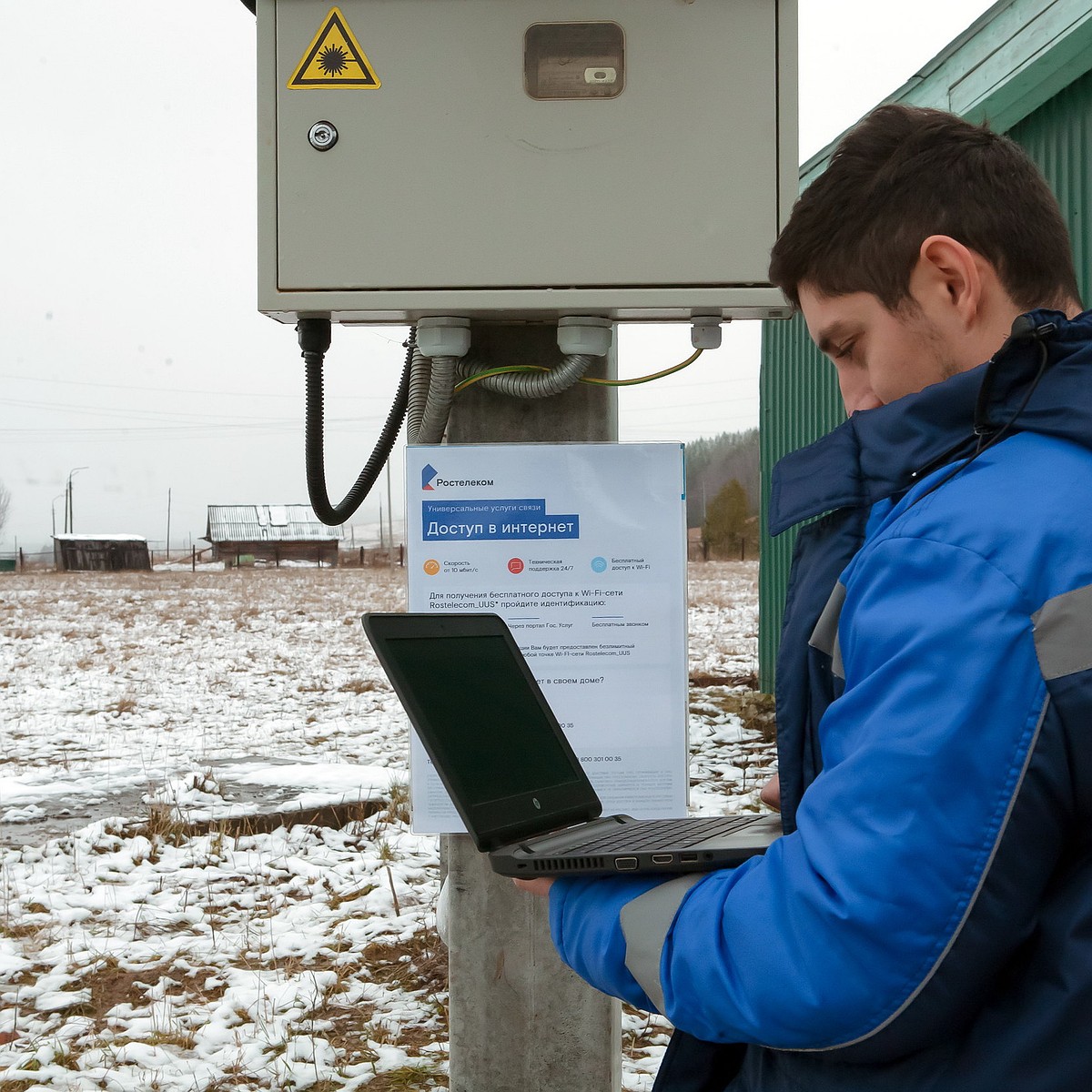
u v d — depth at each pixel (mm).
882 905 776
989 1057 819
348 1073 3348
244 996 3900
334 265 1903
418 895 4984
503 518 2080
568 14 1874
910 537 864
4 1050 3529
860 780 810
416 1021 3719
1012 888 776
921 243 966
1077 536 798
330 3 1884
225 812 6176
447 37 1881
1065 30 4840
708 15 1870
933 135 996
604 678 2086
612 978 1001
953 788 778
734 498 57844
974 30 5695
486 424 2238
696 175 1880
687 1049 1132
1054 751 770
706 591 31531
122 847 5715
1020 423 883
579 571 2086
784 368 10070
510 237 1891
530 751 1305
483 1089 2338
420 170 1891
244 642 20141
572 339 1988
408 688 1194
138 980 4102
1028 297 976
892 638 836
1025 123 6004
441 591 2078
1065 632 771
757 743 8281
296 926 4641
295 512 67625
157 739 9508
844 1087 892
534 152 1883
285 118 1899
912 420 955
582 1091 2324
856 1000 795
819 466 1071
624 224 1887
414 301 1901
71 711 11406
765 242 1880
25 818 6434
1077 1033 788
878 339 1017
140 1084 3301
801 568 1092
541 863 1059
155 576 53562
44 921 4691
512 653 1402
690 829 1151
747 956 850
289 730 9977
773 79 1875
